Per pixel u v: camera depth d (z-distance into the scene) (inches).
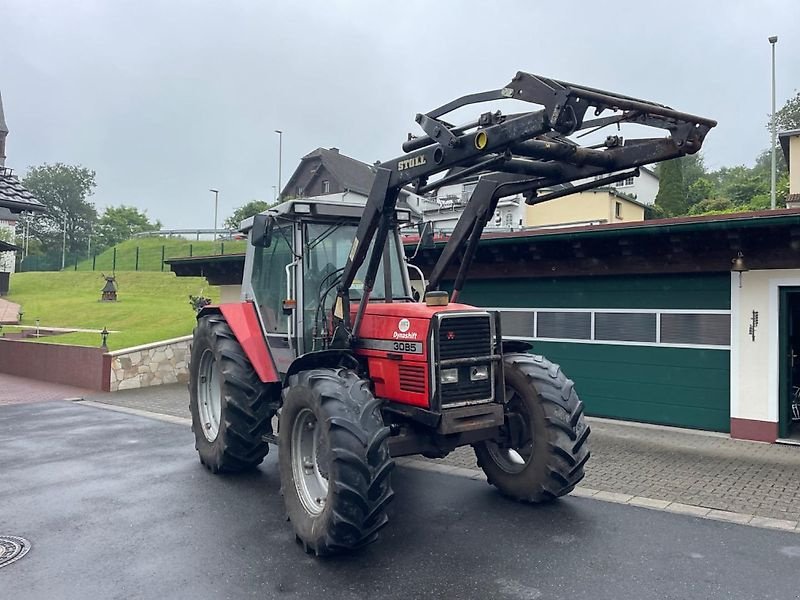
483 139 173.3
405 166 196.5
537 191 216.8
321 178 1975.9
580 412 220.4
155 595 158.9
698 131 174.9
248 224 276.5
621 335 386.9
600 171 197.6
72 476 267.4
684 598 156.0
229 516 216.7
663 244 359.3
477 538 195.0
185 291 1333.7
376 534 180.1
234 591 160.9
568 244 390.9
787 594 158.1
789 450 313.3
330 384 188.2
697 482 256.4
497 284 441.1
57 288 1411.2
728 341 349.1
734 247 339.3
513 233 401.7
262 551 186.7
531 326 425.1
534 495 220.5
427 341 196.9
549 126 157.9
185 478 264.1
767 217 307.1
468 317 203.6
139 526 207.2
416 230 302.7
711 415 354.6
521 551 184.9
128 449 318.0
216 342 267.7
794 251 324.2
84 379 539.2
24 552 186.2
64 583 165.8
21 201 781.3
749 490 245.8
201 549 188.1
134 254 2042.3
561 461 214.5
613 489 246.5
